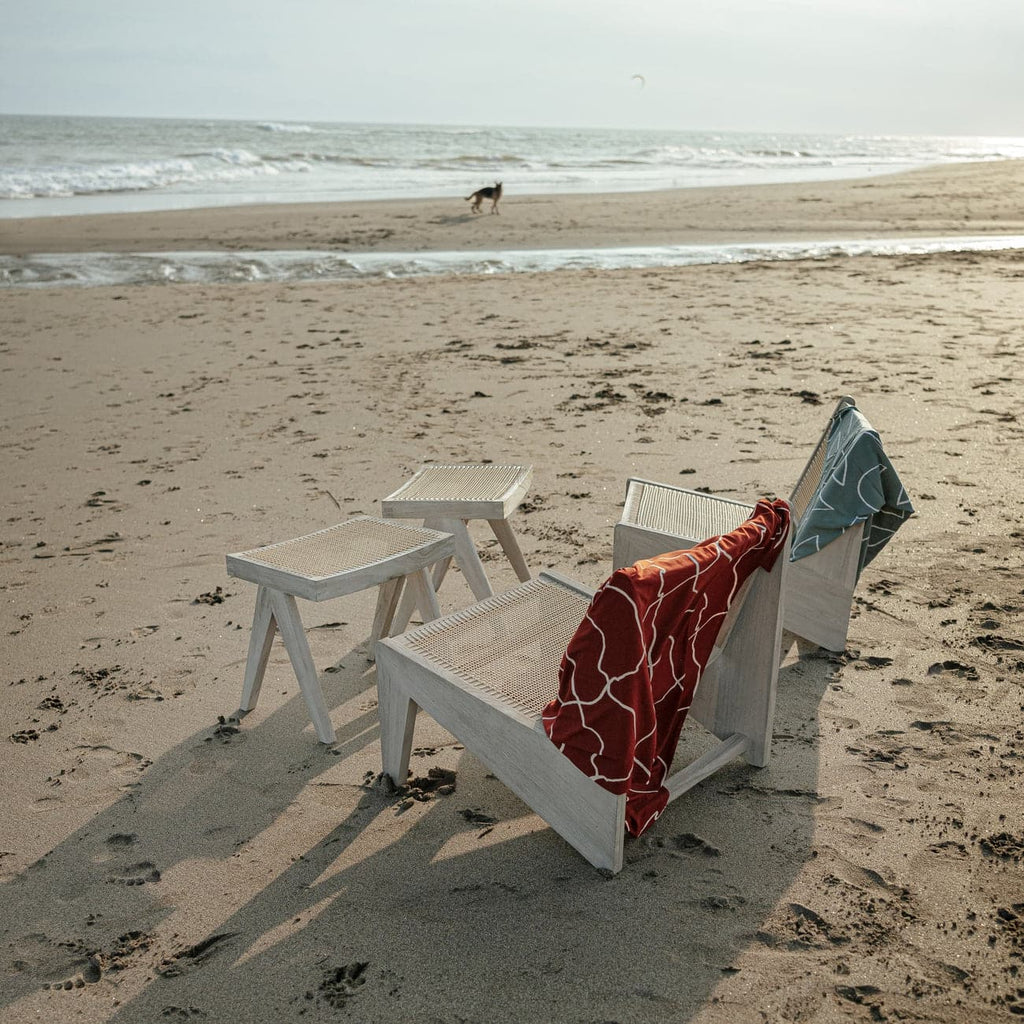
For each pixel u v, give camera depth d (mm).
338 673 3586
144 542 4863
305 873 2543
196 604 4168
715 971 2148
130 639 3885
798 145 88062
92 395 7641
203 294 11867
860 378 7273
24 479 5863
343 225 17891
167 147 43719
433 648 2814
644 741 2432
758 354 8133
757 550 2588
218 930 2355
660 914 2332
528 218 18859
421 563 3254
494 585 4207
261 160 34344
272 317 10383
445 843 2645
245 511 5207
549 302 10742
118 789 2939
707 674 2957
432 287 11906
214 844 2676
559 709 2373
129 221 18516
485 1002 2090
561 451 5926
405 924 2338
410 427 6543
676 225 17984
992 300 10195
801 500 3234
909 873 2438
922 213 19531
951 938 2223
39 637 3928
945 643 3576
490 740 2584
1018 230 17172
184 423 6852
